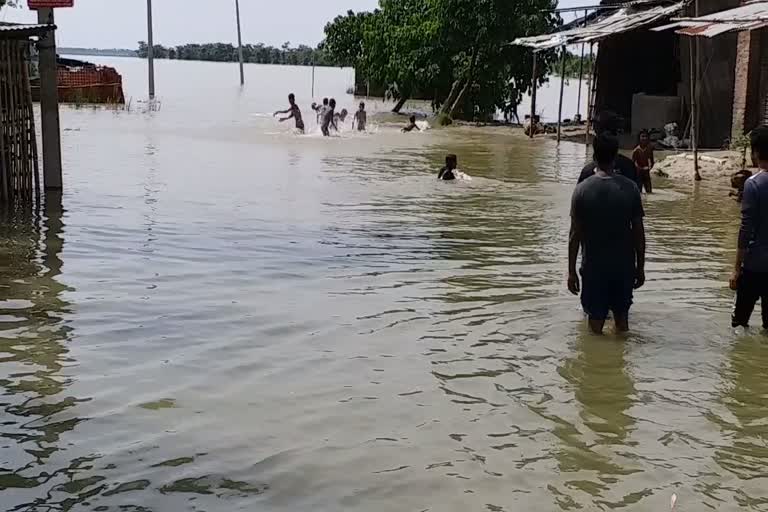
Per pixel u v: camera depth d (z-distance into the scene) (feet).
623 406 19.10
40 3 45.91
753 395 19.83
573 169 68.39
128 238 36.06
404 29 130.41
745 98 72.18
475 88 125.18
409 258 33.76
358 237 37.76
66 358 21.35
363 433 17.40
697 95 61.87
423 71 128.88
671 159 66.85
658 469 16.10
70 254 32.86
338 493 14.92
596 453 16.74
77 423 17.52
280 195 49.80
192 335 23.44
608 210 23.48
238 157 70.08
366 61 139.64
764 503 14.89
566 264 32.99
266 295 27.76
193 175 57.72
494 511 14.43
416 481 15.42
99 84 140.56
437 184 57.06
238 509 14.29
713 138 81.05
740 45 72.28
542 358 22.17
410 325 24.77
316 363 21.45
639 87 104.68
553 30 120.88
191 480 15.24
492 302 27.35
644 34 102.47
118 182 53.01
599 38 85.71
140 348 22.26
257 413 18.28
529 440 17.26
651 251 35.96
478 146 88.63
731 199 52.13
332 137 93.61
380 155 76.33
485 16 119.34
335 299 27.45
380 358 21.93
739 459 16.57
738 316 24.49
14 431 17.04
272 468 15.78
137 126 97.50
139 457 16.06
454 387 20.03
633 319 25.76
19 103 44.09
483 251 35.32
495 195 52.29
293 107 96.68
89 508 14.19
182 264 31.71
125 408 18.34
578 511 14.48
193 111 127.65
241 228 39.01
